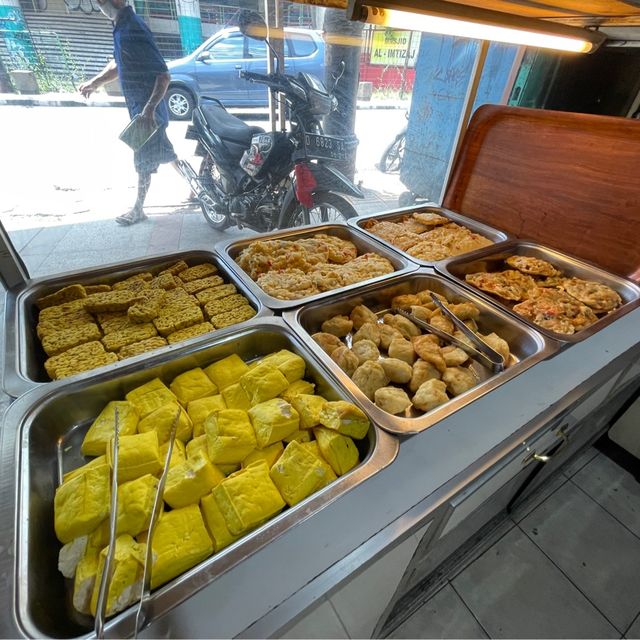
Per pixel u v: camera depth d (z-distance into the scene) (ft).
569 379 2.61
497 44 5.81
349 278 3.76
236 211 7.41
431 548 2.68
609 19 3.64
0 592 1.41
